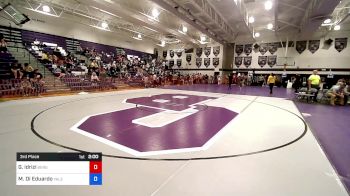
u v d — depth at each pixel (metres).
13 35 14.68
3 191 2.30
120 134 4.39
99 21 19.17
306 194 2.36
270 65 23.16
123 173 2.74
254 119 6.16
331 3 9.90
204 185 2.49
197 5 11.59
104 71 16.36
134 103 8.53
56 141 3.85
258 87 21.44
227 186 2.48
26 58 13.68
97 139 4.03
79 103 8.22
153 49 29.67
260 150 3.66
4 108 6.86
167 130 4.79
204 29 17.02
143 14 13.12
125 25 20.56
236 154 3.46
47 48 16.14
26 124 4.96
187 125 5.28
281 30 21.20
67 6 15.26
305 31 16.89
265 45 23.33
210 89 16.88
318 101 10.49
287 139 4.31
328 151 3.83
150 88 16.64
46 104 7.82
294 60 21.75
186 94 12.52
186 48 28.12
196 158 3.26
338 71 19.59
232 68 25.61
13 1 14.27
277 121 5.95
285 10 14.46
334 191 2.43
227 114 6.82
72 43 19.06
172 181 2.56
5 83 9.83
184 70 28.61
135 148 3.62
